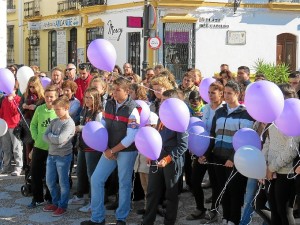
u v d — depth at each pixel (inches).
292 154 192.9
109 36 771.4
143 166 259.8
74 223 253.9
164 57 696.4
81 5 827.4
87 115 269.0
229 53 731.4
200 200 259.8
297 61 775.1
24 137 322.7
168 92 235.9
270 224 212.5
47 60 938.7
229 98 235.1
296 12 763.4
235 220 234.7
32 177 277.3
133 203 289.9
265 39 751.1
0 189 318.7
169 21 689.6
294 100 191.8
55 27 896.3
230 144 234.8
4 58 494.9
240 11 732.0
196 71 321.4
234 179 231.3
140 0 701.9
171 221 230.7
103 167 239.1
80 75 394.3
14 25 1035.3
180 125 215.2
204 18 711.7
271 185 203.8
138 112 236.7
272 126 203.9
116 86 236.5
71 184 317.7
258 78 363.9
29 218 261.6
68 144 263.3
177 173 229.8
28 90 327.9
